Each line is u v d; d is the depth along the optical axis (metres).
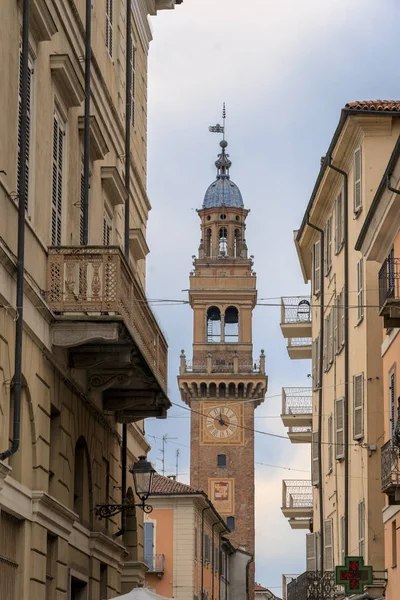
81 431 38.03
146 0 53.81
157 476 114.31
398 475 40.12
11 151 29.53
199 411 171.75
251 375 170.75
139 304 36.62
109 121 44.44
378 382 53.91
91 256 33.44
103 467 42.25
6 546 29.62
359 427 55.16
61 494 35.00
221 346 174.62
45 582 32.50
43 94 33.38
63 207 36.44
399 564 44.22
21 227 29.33
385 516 47.06
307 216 68.94
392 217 44.38
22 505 30.27
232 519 168.25
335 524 61.62
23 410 30.91
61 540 34.69
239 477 169.50
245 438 171.00
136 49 52.47
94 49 41.72
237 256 179.50
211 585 123.06
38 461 31.95
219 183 185.00
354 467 56.59
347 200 59.75
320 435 65.94
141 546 53.12
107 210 44.44
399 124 56.00
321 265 67.31
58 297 33.25
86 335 33.31
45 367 32.84
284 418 74.44
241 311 175.88
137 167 52.06
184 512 108.81
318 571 61.62
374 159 55.94
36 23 31.88
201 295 176.50
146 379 39.97
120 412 43.94
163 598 35.12
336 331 61.91
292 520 75.69
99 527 40.19
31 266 31.69
